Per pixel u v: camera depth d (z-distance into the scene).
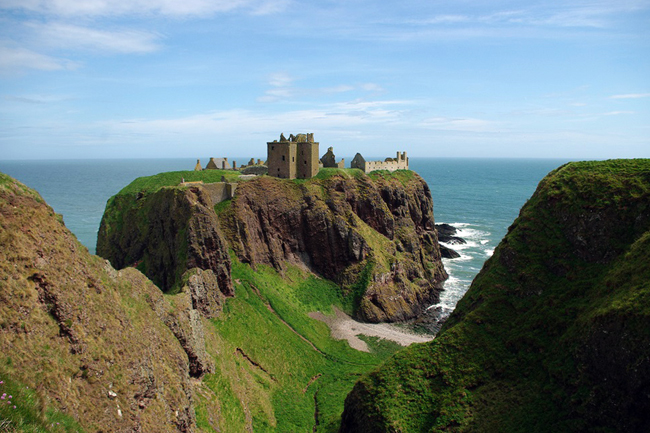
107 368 28.06
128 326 32.62
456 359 49.25
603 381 38.66
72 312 27.30
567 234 53.72
